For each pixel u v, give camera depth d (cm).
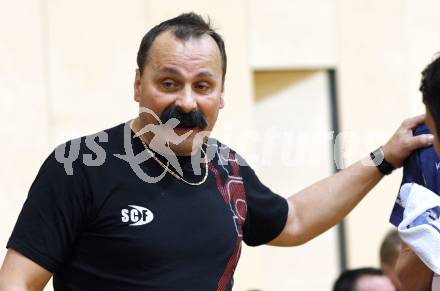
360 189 763
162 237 643
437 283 663
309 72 1505
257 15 1463
